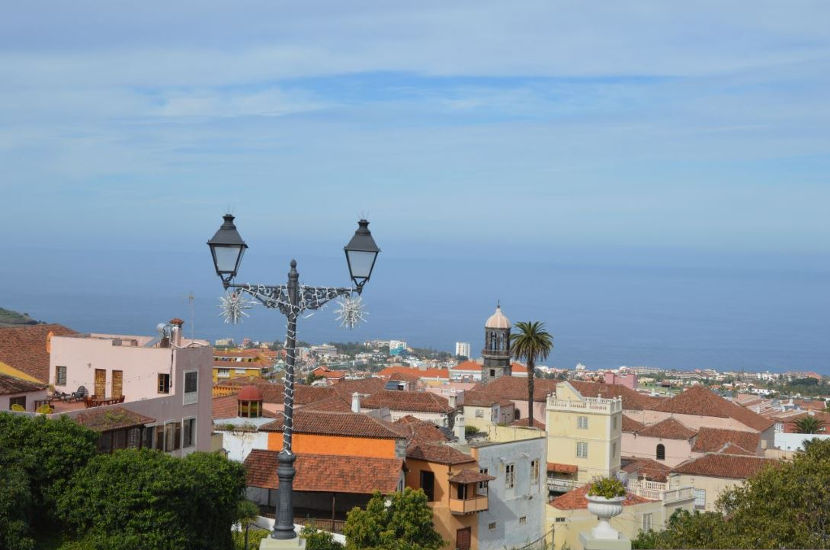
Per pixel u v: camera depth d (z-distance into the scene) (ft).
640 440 412.36
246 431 249.14
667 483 326.03
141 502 149.48
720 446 399.44
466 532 244.42
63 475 153.17
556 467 377.30
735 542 180.24
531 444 271.28
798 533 175.83
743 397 652.48
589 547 64.34
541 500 274.77
